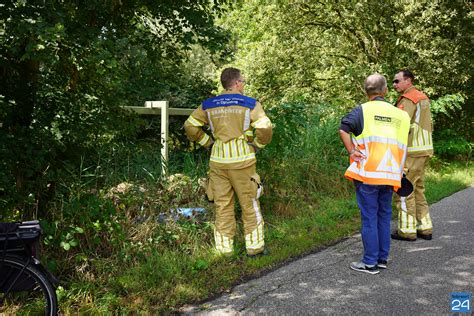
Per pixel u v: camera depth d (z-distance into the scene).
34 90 4.14
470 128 11.84
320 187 7.33
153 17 4.84
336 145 8.15
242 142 4.51
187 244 4.77
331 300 3.67
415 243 5.11
